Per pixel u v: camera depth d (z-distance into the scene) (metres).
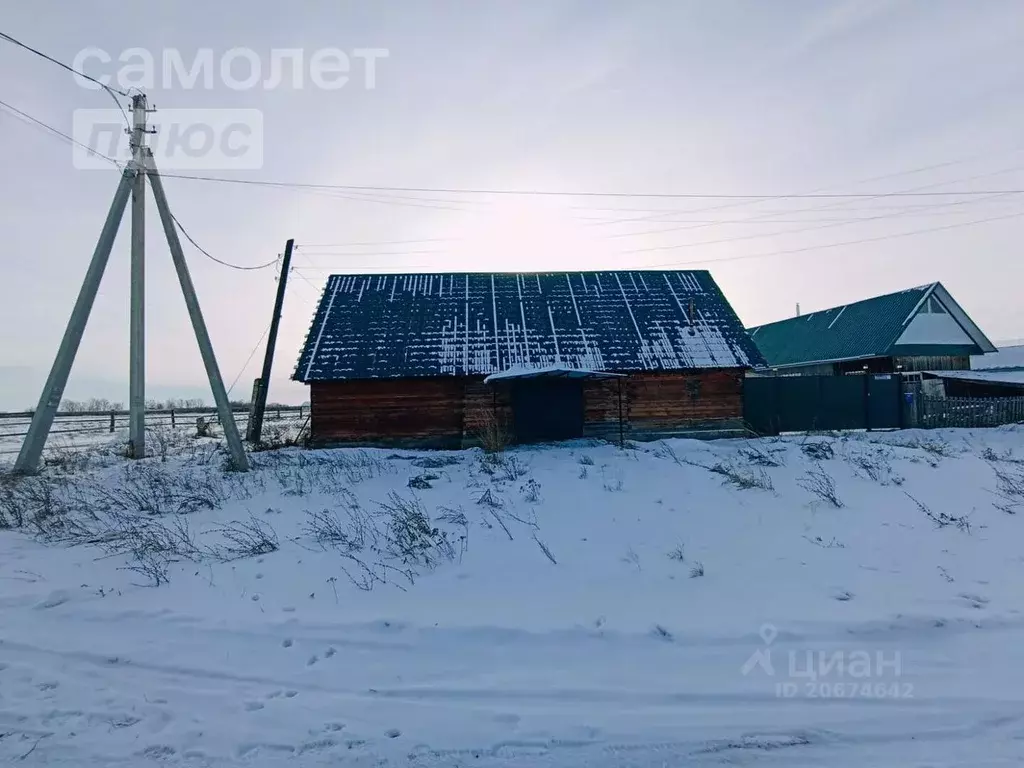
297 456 15.60
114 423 32.25
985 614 5.31
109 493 11.08
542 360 18.50
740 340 19.44
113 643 5.20
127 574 6.85
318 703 4.23
